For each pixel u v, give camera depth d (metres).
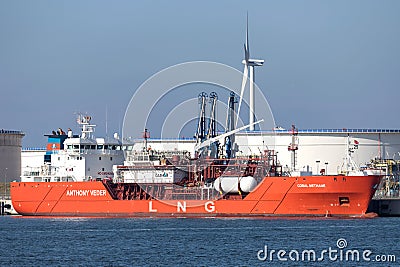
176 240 180.75
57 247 174.00
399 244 175.00
